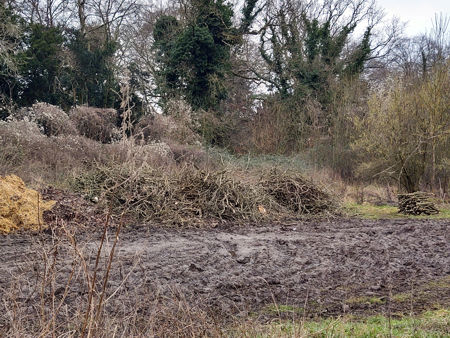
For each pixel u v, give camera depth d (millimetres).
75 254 3723
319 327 4355
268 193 13898
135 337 3570
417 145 16781
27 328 3754
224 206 11914
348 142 22422
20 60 21703
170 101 26125
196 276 6227
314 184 14391
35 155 14305
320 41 31188
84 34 29719
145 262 6770
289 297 5562
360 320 4766
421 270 6898
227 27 29422
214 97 28422
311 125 27297
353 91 24375
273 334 3965
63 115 19891
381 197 17609
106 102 27734
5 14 21438
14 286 3996
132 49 30719
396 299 5547
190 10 28891
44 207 9711
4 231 8586
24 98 24641
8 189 9398
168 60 28328
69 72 27391
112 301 4773
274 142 27156
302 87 29047
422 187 18578
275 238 9203
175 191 11859
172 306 4637
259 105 31234
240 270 6672
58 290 5016
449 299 5527
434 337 4133
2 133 14539
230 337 3898
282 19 31062
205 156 19328
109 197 10938
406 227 10898
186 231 10016
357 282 6266
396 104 17219
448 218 13156
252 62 31469
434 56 20234
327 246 8453
